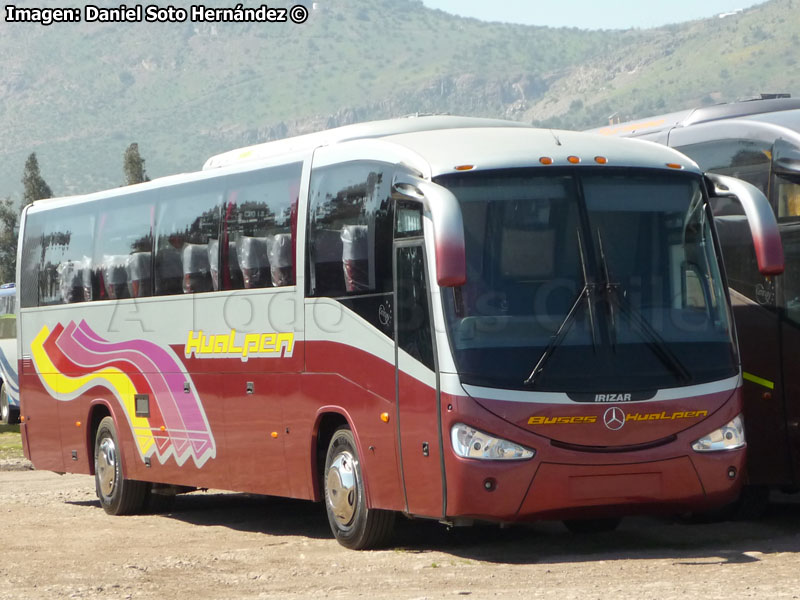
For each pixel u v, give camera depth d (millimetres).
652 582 10617
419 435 11898
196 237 16031
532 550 12891
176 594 11102
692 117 15297
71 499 20406
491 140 12508
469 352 11508
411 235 12133
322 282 13500
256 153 15797
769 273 11773
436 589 10750
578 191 12047
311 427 13648
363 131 14312
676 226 12273
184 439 16344
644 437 11648
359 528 13023
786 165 13664
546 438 11445
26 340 20625
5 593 11336
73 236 19359
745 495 14727
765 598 9711
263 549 13727
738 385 12133
